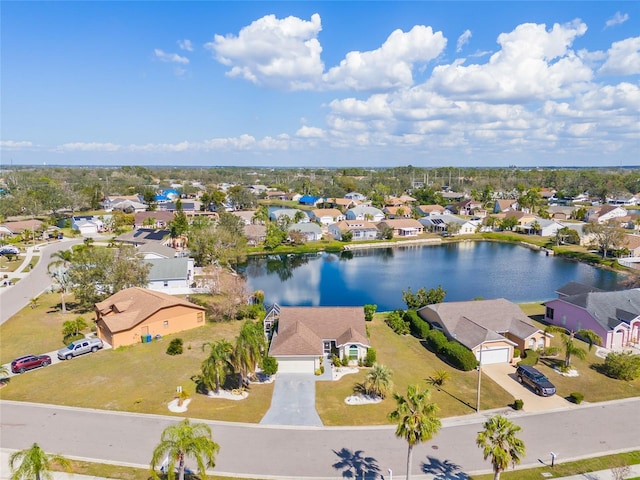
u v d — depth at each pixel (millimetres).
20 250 95375
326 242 119312
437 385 38469
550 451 28688
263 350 39656
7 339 47531
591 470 26672
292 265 97125
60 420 31391
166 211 140000
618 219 127688
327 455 27859
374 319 57625
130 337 46781
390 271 91125
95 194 165000
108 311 49938
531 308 63625
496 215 160875
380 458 27641
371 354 42219
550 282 81500
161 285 68062
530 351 44000
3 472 25297
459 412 33750
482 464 27156
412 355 45344
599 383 39312
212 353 35625
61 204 145625
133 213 143250
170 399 34844
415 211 167375
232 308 55062
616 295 52906
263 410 33531
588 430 31359
